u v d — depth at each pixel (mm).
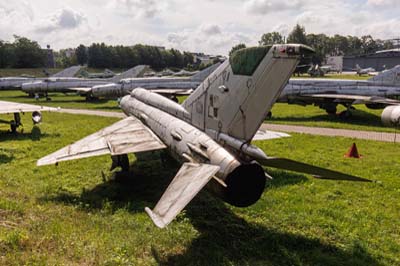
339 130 18344
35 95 39938
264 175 5555
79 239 5957
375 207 7762
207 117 7125
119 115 24859
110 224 6629
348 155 12477
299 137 16016
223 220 6949
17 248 5652
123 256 5445
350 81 23969
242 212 7328
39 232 6223
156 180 9734
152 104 11320
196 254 5594
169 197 4957
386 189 8930
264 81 5543
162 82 31000
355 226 6754
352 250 5789
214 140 6816
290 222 6855
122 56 118688
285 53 5148
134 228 6484
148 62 125062
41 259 5309
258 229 6559
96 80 39656
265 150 13422
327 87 23656
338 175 4680
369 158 12195
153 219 4480
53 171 10500
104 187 9156
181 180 5426
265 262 5426
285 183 9250
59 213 7215
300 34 99875
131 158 12117
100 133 9914
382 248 5918
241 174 5461
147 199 8297
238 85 6082
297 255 5594
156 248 5750
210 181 5770
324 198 8273
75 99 39312
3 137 16141
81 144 9008
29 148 13781
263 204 7715
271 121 21594
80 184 9383
